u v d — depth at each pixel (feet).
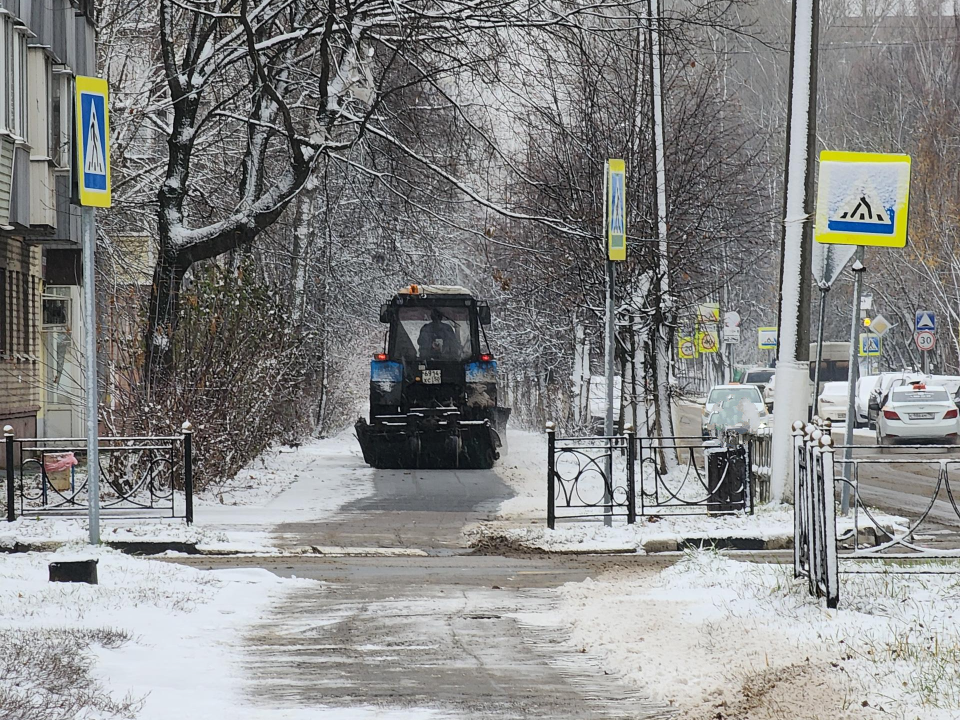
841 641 83.87
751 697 71.72
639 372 270.46
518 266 337.11
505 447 295.48
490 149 252.62
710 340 364.58
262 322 254.27
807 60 178.60
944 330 536.01
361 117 246.68
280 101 231.50
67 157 264.31
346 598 117.60
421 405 277.64
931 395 343.26
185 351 221.66
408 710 70.08
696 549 143.64
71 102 264.52
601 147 251.39
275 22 256.73
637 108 247.91
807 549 104.42
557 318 364.38
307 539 165.58
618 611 103.86
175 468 210.18
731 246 310.04
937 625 88.53
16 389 261.24
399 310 284.20
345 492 223.51
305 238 363.97
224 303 239.50
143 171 289.74
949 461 112.88
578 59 245.65
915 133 547.49
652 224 244.01
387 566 143.74
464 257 434.71
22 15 237.45
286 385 281.54
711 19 241.55
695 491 203.92
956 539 146.00
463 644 92.58
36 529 163.63
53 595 106.52
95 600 104.99
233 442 225.15
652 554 154.10
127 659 82.99
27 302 273.95
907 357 592.60
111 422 215.51
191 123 246.88
